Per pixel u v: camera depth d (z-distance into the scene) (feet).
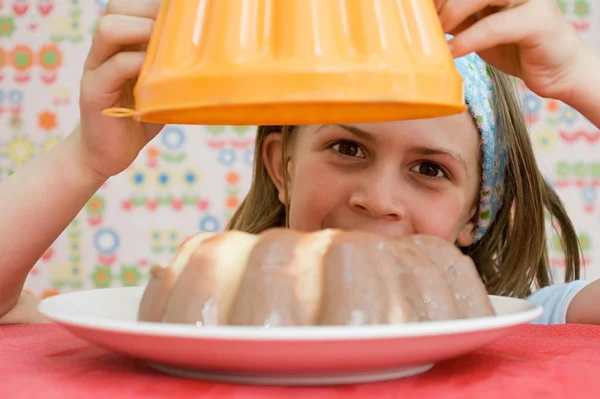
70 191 2.72
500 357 1.68
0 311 2.88
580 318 3.45
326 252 1.55
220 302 1.54
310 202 3.09
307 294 1.51
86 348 1.79
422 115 1.64
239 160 7.49
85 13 7.56
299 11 1.44
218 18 1.47
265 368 1.30
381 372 1.40
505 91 3.63
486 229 3.66
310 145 3.13
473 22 2.25
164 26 1.60
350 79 1.39
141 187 7.50
